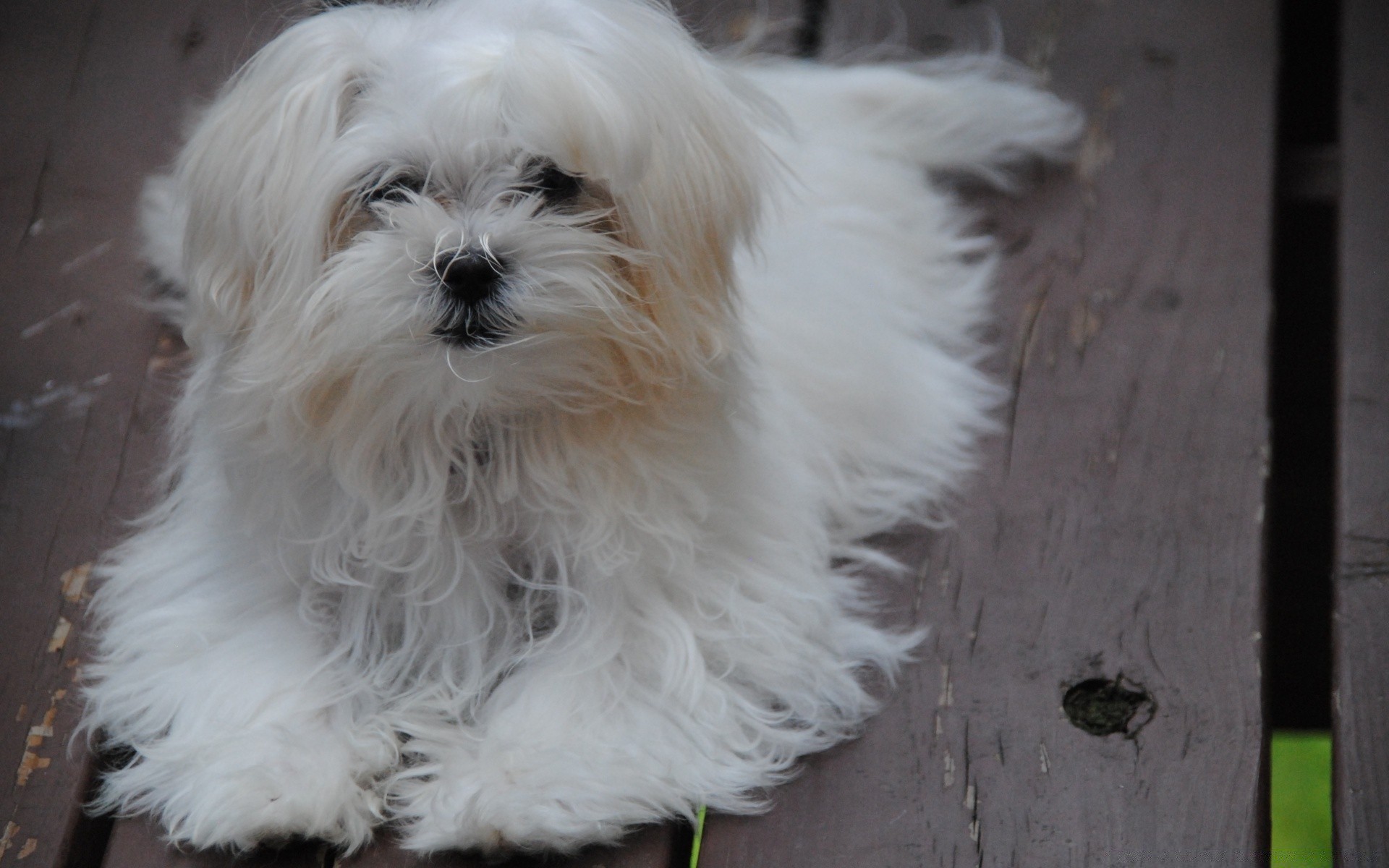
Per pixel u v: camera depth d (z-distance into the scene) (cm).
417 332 238
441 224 238
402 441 256
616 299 244
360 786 250
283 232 244
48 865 247
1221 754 263
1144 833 251
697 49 270
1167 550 303
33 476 313
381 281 238
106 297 355
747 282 309
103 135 395
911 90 398
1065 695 275
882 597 296
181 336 346
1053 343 351
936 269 370
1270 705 279
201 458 276
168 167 387
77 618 285
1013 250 377
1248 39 427
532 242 240
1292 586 399
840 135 379
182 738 253
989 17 440
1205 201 385
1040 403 337
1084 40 431
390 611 268
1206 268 367
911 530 311
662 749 251
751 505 276
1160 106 410
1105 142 403
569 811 238
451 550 261
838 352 317
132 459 318
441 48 240
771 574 276
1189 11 437
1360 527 307
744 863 247
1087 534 307
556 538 261
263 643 264
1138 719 270
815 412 310
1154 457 323
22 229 371
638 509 260
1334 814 261
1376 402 334
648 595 264
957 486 319
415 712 261
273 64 249
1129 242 376
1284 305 417
